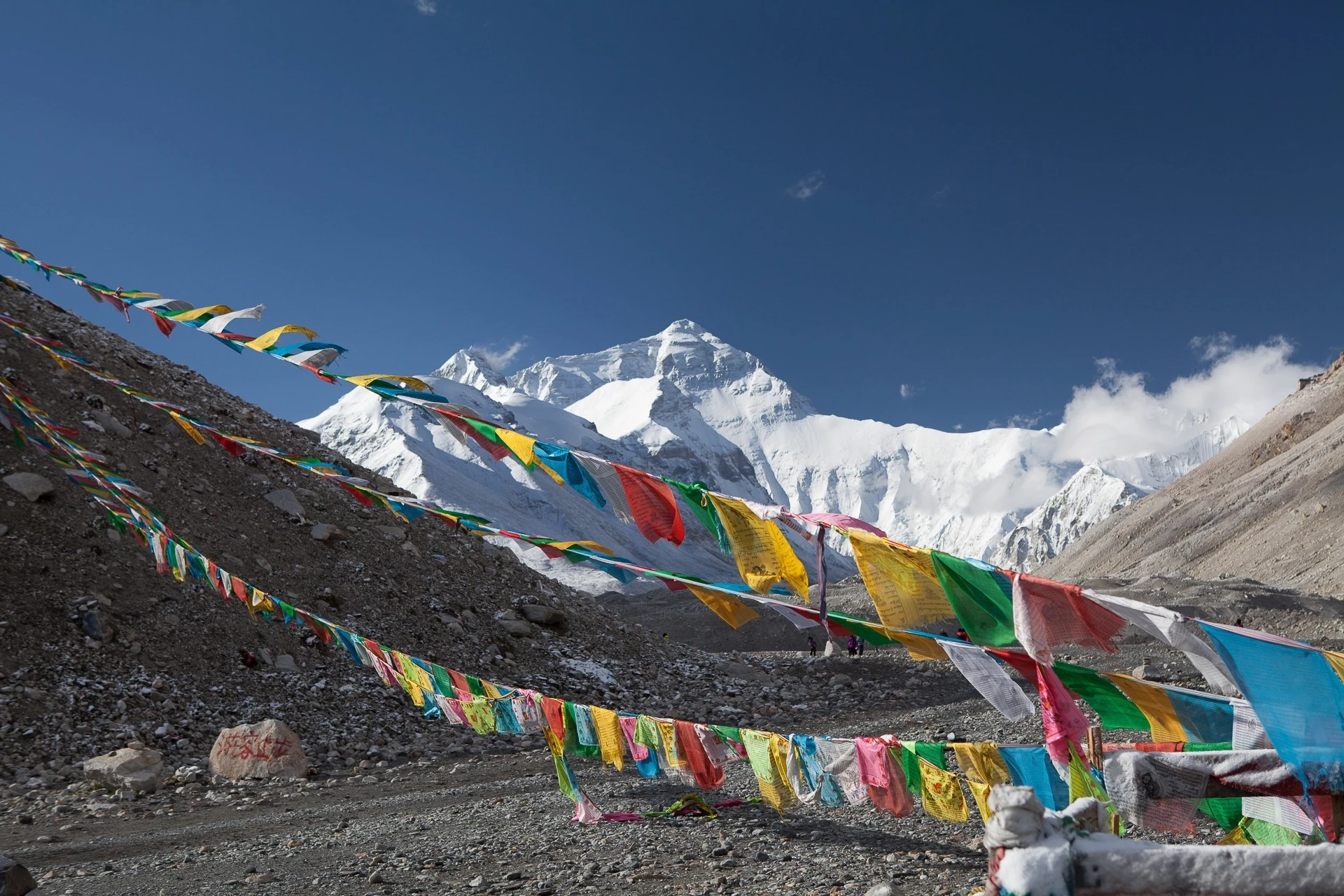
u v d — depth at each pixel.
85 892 8.49
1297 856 3.40
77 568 21.73
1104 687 5.60
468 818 11.60
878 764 7.12
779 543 5.89
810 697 32.53
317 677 22.56
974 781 6.60
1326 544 107.31
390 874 8.61
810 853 8.52
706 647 71.12
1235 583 59.56
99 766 15.66
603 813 10.63
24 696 17.94
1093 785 5.54
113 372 31.75
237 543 26.16
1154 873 3.47
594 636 32.97
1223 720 5.51
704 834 9.55
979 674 5.55
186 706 19.58
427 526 33.94
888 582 5.55
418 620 27.42
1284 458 155.75
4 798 14.63
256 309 7.91
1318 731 4.37
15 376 27.42
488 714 10.09
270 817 13.20
